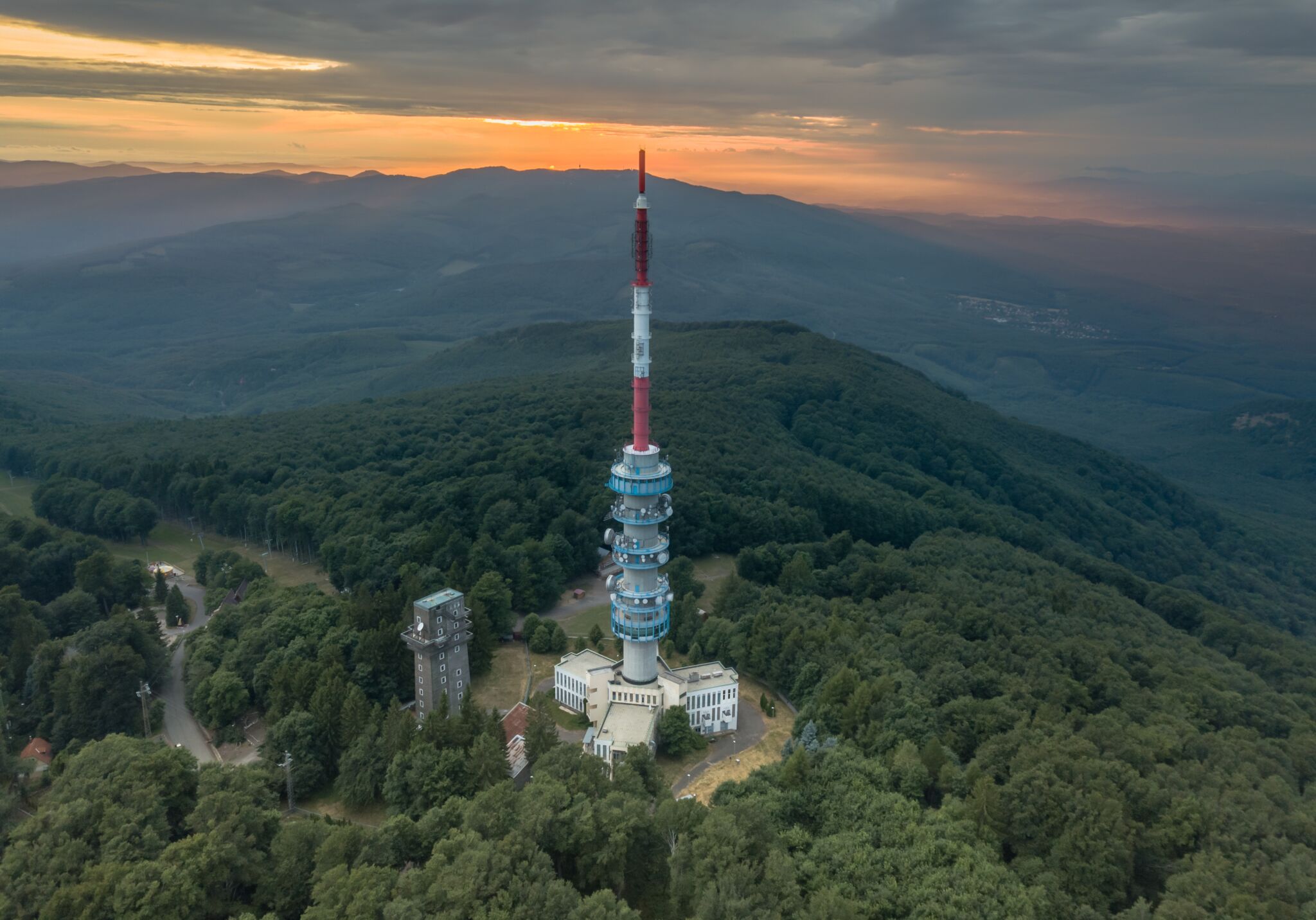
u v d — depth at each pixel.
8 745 146.38
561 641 177.00
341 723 133.88
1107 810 101.94
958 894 94.31
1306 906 90.00
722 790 121.12
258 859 97.81
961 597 193.25
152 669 163.62
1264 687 170.88
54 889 89.75
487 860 89.75
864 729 132.50
